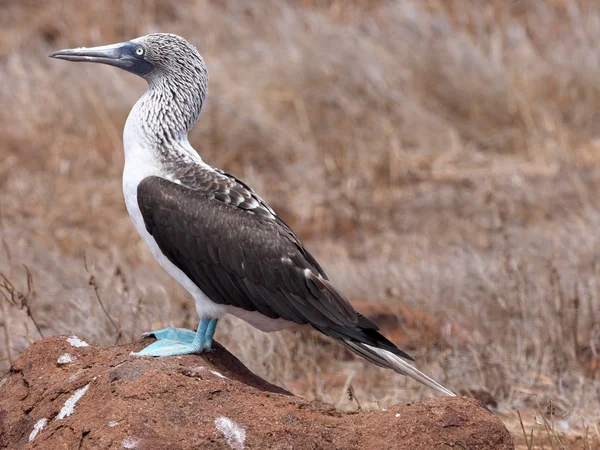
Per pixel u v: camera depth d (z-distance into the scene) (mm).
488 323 12820
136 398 7195
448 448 7055
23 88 20641
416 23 21891
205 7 23875
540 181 18156
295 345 12031
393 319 12672
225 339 11742
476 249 15492
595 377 11578
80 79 20766
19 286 13070
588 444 9797
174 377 7332
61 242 15836
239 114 19719
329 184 18719
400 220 17484
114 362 7926
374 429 7168
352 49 20953
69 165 18891
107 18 24391
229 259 8273
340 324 8242
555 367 11781
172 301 12773
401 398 11258
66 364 8055
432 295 13305
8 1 26141
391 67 20844
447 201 17812
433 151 19750
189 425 7082
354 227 17453
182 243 8328
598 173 18125
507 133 20047
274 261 8242
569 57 21500
